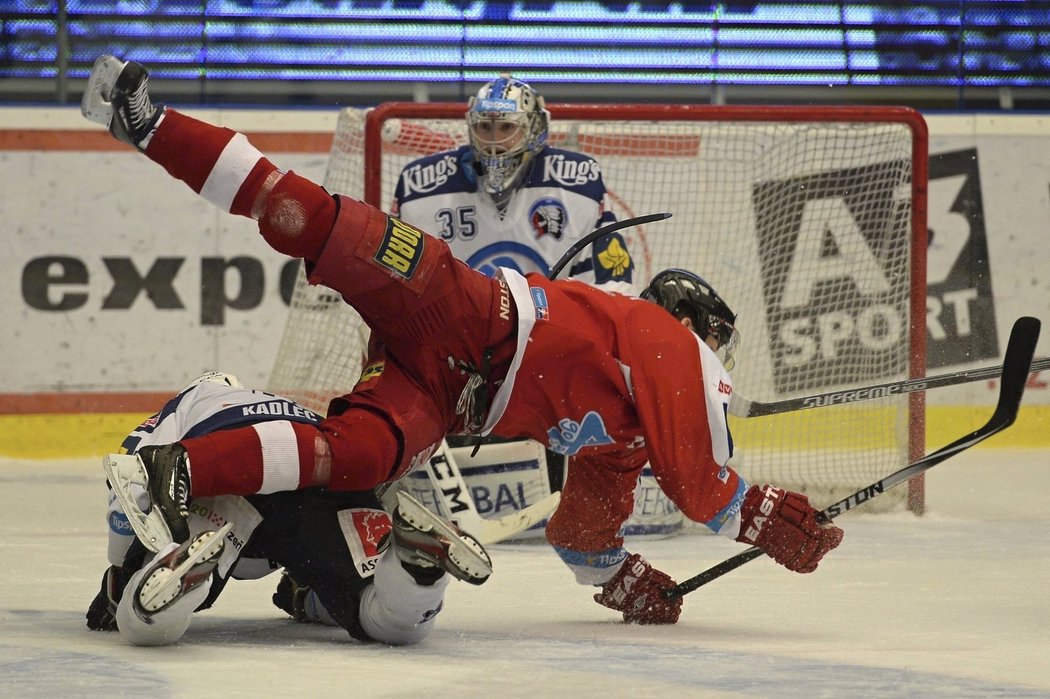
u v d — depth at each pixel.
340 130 17.30
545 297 8.13
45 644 7.25
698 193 18.66
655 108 16.61
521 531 14.04
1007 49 25.92
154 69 24.78
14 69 24.11
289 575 8.67
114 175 21.48
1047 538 14.41
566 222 14.45
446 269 7.91
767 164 18.77
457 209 14.59
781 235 18.94
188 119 7.98
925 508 16.83
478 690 6.10
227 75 25.02
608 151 18.42
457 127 17.31
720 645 7.80
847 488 17.27
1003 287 22.77
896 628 8.70
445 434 8.10
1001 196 22.73
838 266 18.91
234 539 7.52
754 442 18.39
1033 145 22.75
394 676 6.43
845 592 10.59
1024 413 22.83
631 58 25.98
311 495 7.69
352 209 7.90
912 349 17.41
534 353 7.94
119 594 7.65
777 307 19.06
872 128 18.61
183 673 6.36
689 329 8.65
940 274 22.64
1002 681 6.55
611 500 8.85
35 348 21.45
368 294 7.88
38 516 15.59
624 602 8.95
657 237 18.61
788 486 17.39
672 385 7.98
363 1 25.30
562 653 7.33
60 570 11.34
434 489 13.51
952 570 11.95
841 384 18.80
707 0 26.02
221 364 21.75
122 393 21.62
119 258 21.55
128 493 7.05
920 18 25.95
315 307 16.36
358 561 7.57
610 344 8.05
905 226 18.25
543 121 14.37
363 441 7.54
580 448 8.29
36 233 21.41
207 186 7.95
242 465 7.25
